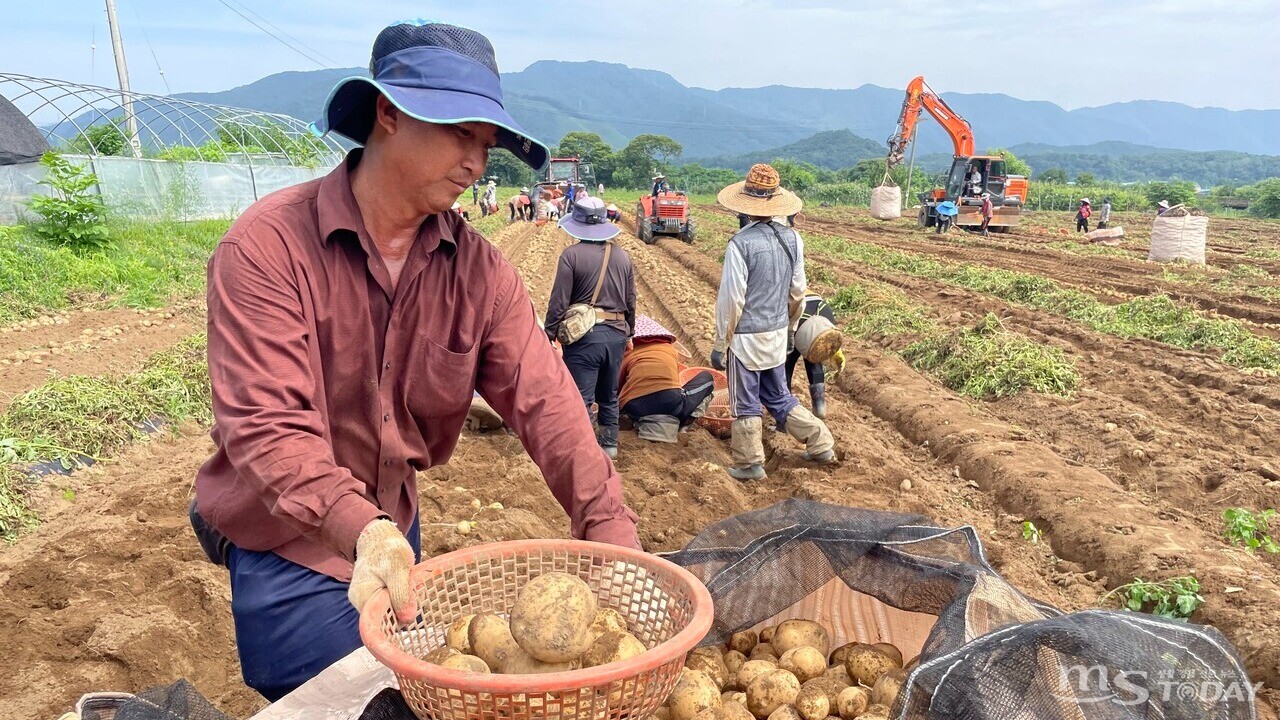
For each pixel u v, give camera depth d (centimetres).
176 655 410
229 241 217
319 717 209
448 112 208
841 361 738
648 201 2997
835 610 300
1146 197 7475
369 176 226
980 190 3519
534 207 3584
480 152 227
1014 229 3800
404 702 205
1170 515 587
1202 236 2323
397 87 212
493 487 625
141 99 2553
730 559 298
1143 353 1070
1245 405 827
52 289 1314
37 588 473
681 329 1312
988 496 643
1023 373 902
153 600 458
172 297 1423
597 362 677
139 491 615
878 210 4381
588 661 190
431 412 252
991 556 528
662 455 714
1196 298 1589
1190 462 671
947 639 222
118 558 511
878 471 671
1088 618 210
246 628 248
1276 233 3866
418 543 288
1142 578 482
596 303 673
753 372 649
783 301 648
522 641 184
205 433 795
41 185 1909
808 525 294
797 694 259
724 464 708
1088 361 1031
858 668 268
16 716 361
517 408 253
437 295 240
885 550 280
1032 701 194
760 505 622
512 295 252
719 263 2106
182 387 831
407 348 241
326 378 234
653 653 176
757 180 629
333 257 226
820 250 2602
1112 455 700
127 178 2120
